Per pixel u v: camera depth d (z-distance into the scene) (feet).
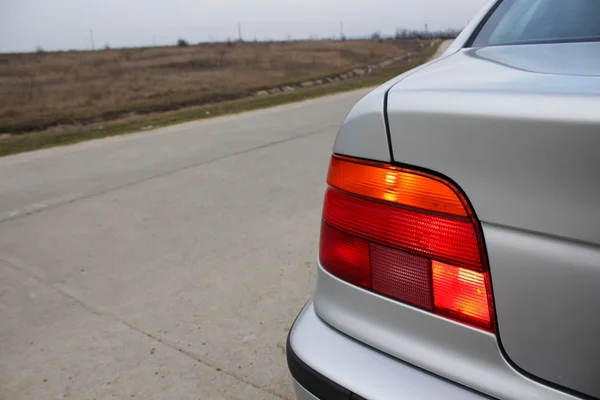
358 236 3.54
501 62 4.13
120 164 17.71
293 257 10.03
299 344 3.86
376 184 3.38
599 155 2.55
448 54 5.11
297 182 14.89
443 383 3.24
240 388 6.52
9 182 16.12
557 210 2.71
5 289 9.23
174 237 11.23
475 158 2.94
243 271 9.54
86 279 9.50
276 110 29.40
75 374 6.89
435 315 3.22
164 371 6.88
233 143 20.35
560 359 2.82
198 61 94.99
